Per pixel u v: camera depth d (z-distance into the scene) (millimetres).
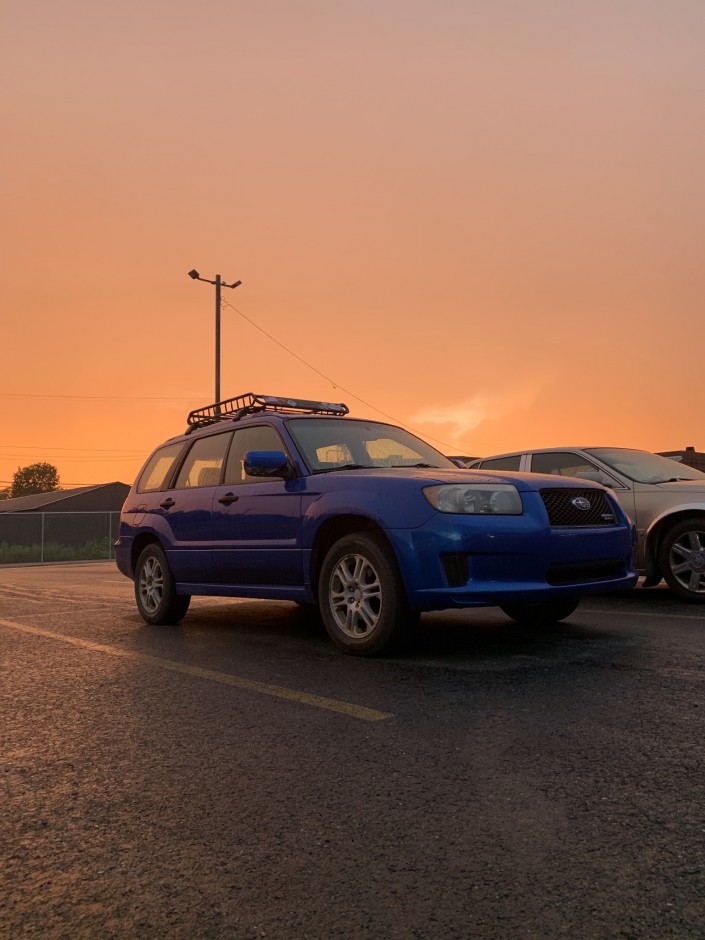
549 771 2809
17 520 33469
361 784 2752
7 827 2484
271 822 2453
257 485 6031
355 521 5324
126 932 1857
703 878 2014
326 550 5613
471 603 4703
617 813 2428
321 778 2826
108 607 8680
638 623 6152
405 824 2400
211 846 2297
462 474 5145
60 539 34312
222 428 6781
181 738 3377
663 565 7547
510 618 6574
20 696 4230
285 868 2145
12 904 2000
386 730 3387
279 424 6113
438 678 4344
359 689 4156
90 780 2887
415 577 4773
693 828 2307
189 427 7738
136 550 7418
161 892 2039
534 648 5145
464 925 1837
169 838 2361
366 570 5168
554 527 5031
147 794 2727
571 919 1849
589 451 8352
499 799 2568
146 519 7195
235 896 2006
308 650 5414
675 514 7555
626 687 4000
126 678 4625
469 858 2162
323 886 2039
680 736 3174
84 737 3432
